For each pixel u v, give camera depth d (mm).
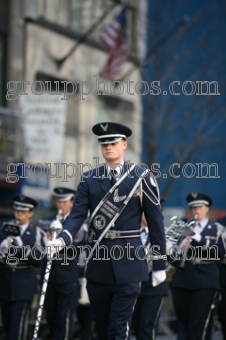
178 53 86125
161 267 32344
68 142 80312
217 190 110312
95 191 32156
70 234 31656
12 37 75000
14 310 42688
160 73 81250
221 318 47719
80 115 81312
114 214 31969
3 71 74500
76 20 83125
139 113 84062
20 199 42812
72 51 77688
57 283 43281
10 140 68875
